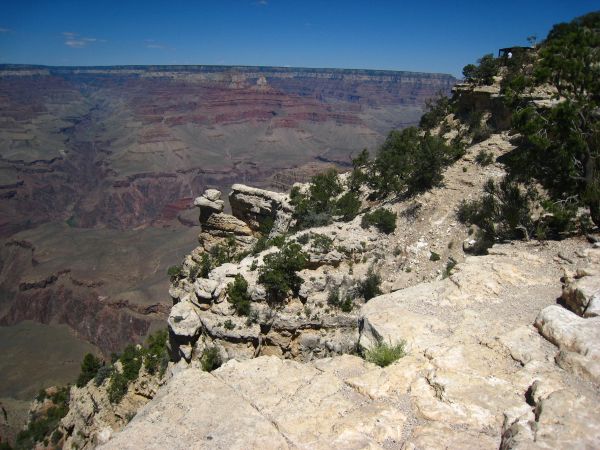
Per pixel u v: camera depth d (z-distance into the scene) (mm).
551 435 8859
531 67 50406
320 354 33688
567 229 24453
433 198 41750
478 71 57875
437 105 65438
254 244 52469
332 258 36969
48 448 45219
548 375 11336
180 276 60219
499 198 34656
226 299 34844
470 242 34688
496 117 49625
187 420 11023
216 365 33250
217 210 58656
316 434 10516
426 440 9695
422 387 11742
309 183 56219
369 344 15875
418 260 36719
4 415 72125
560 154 26984
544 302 16812
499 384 11477
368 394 11820
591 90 27484
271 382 12773
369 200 51094
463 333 14672
